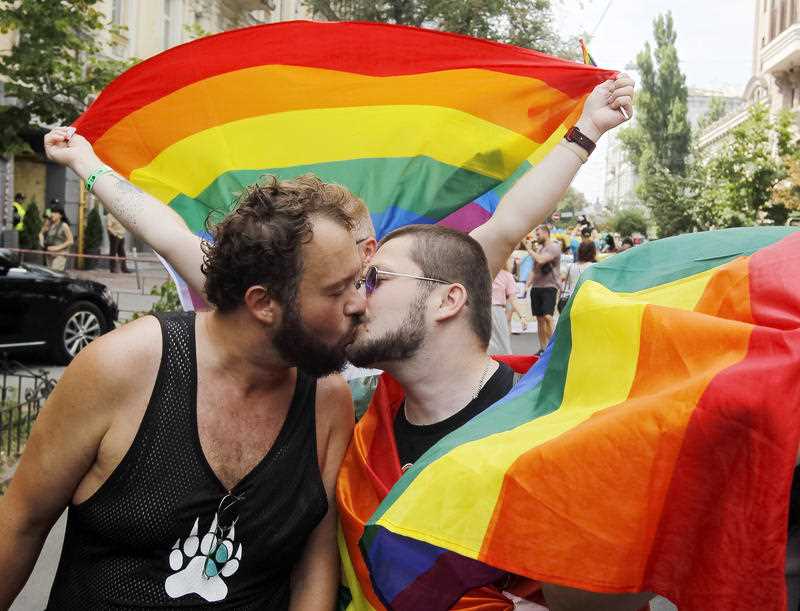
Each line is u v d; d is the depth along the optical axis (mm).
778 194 20859
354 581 1892
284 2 37188
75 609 1779
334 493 1958
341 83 3055
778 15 52188
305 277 1662
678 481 1395
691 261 1738
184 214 3076
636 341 1568
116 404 1734
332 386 1950
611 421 1463
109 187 2715
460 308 2035
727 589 1331
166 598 1741
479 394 2047
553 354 1775
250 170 3076
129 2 23812
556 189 2555
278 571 1882
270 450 1816
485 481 1574
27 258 18969
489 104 2980
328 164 3080
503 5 23547
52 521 1844
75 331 10055
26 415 7051
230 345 1749
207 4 29016
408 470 1749
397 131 3053
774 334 1379
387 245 2086
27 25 6738
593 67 2818
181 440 1739
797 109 41812
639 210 53125
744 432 1333
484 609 1770
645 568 1429
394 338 2006
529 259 18156
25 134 7293
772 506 1298
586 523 1457
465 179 3016
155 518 1728
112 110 3080
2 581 1832
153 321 1796
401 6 23859
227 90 3082
